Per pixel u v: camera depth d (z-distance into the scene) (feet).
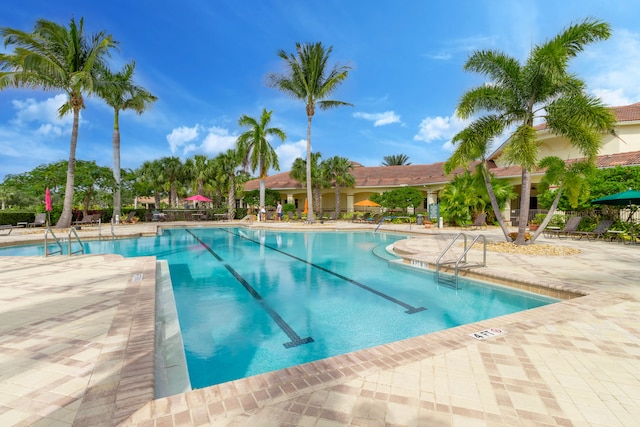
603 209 45.24
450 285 21.61
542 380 7.75
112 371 7.83
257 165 84.33
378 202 85.97
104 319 11.73
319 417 6.30
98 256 27.14
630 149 56.95
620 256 27.99
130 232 51.78
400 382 7.64
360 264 29.22
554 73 27.25
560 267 22.84
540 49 28.22
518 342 9.91
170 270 26.53
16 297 14.64
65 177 66.28
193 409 6.49
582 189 33.27
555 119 29.99
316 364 8.52
